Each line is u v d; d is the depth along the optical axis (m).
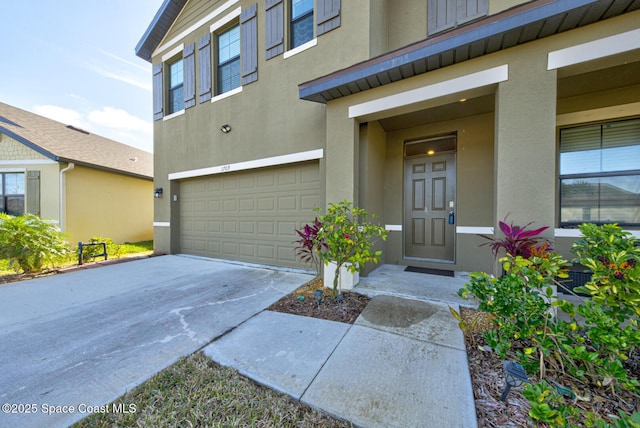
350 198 3.88
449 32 2.81
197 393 1.78
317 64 4.73
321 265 4.59
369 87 3.64
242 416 1.58
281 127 5.23
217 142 6.36
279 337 2.50
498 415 1.52
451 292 3.54
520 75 2.75
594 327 1.69
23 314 3.15
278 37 5.22
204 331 2.66
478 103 3.91
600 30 2.43
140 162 12.20
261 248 5.84
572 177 3.77
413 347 2.27
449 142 4.82
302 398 1.71
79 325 2.84
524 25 2.47
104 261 6.38
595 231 1.91
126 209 10.34
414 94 3.36
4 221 5.16
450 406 1.60
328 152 4.09
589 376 1.73
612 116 3.48
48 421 1.56
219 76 6.59
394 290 3.63
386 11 4.79
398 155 5.12
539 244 2.58
